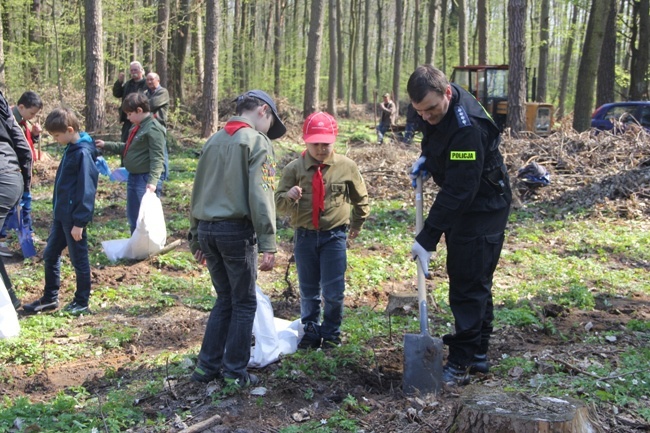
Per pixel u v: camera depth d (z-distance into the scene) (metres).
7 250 8.79
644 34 25.72
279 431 4.04
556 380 4.54
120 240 8.73
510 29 18.50
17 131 6.47
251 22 42.62
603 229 11.28
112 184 14.00
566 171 14.07
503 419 3.35
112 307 7.04
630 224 11.66
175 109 24.98
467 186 4.24
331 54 35.66
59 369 5.52
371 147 19.00
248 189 4.41
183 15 26.69
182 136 22.19
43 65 26.42
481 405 3.53
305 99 27.41
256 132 4.48
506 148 14.86
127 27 24.77
